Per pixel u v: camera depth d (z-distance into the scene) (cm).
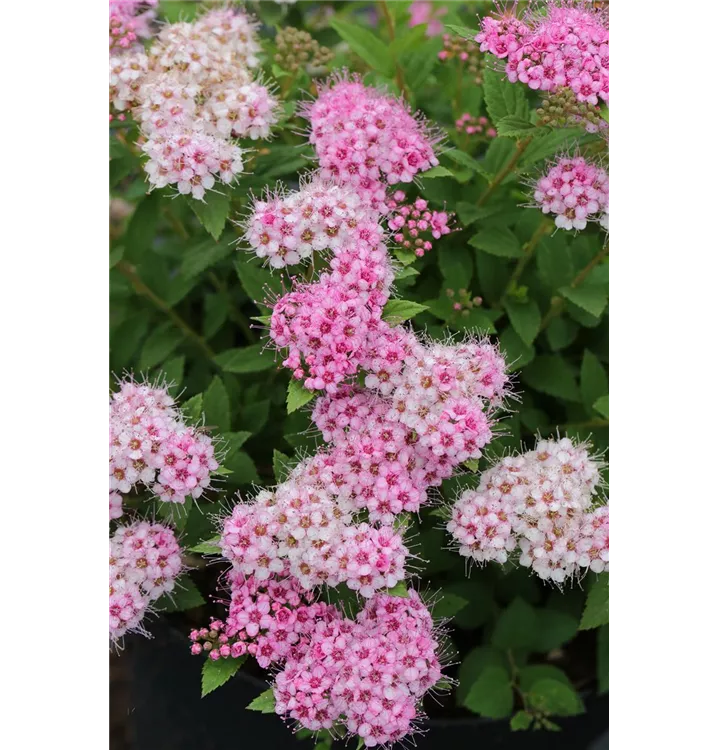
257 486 52
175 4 60
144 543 49
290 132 60
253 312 65
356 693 46
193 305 67
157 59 53
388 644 47
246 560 47
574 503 48
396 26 61
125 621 48
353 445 48
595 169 51
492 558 49
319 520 47
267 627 47
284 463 50
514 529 49
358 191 51
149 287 62
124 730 58
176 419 52
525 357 56
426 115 62
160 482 49
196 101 52
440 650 52
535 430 57
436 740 55
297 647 48
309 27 66
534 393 60
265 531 47
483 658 57
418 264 56
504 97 53
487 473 50
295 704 46
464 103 61
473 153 61
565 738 56
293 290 51
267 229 49
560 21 48
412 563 56
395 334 49
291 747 55
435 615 53
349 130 51
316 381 47
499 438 54
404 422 47
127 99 52
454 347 50
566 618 57
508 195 58
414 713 47
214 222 52
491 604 58
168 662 57
